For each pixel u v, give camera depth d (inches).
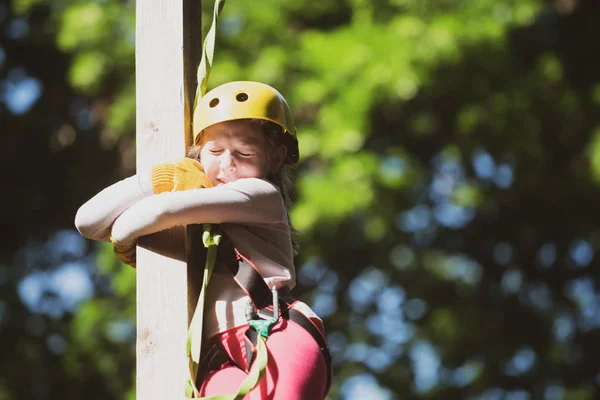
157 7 443.2
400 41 1194.0
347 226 1244.5
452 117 1302.9
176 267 413.7
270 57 1194.6
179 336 408.8
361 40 1202.0
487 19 1230.3
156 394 405.7
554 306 1480.1
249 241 412.5
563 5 1448.1
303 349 394.9
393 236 1300.4
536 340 1462.8
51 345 1353.3
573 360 1475.1
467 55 1219.9
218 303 407.8
